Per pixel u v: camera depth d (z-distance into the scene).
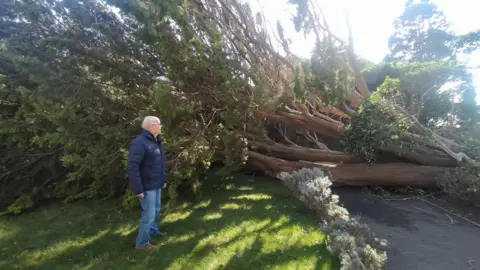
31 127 5.07
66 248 3.68
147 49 5.43
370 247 3.32
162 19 4.46
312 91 5.58
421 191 5.79
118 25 5.67
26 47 5.16
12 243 3.88
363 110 5.84
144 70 5.67
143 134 3.38
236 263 3.20
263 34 6.26
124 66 5.32
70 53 5.25
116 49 5.42
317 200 4.42
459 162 5.55
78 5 5.43
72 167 5.86
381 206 5.16
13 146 5.53
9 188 5.61
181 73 4.97
